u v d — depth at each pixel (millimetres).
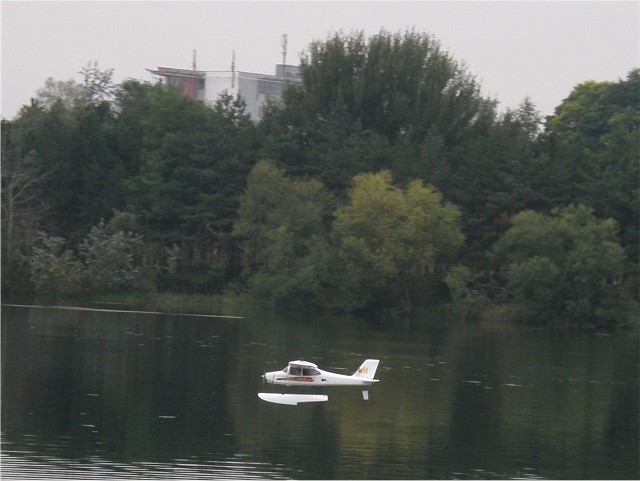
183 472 84375
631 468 91000
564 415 112188
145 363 133875
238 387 120562
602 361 154500
